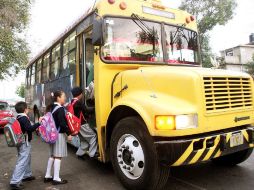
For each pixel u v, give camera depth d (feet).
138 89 15.58
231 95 14.70
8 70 65.72
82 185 16.62
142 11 18.75
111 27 17.54
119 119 16.67
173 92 13.99
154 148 13.50
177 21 20.18
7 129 16.19
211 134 13.93
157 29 19.04
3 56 62.59
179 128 12.75
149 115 13.51
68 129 16.99
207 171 18.16
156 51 18.70
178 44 19.76
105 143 17.02
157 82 14.70
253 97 16.07
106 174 18.42
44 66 33.65
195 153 13.04
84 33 20.24
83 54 20.10
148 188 13.98
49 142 16.55
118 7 17.99
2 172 20.21
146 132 13.82
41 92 34.68
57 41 27.25
